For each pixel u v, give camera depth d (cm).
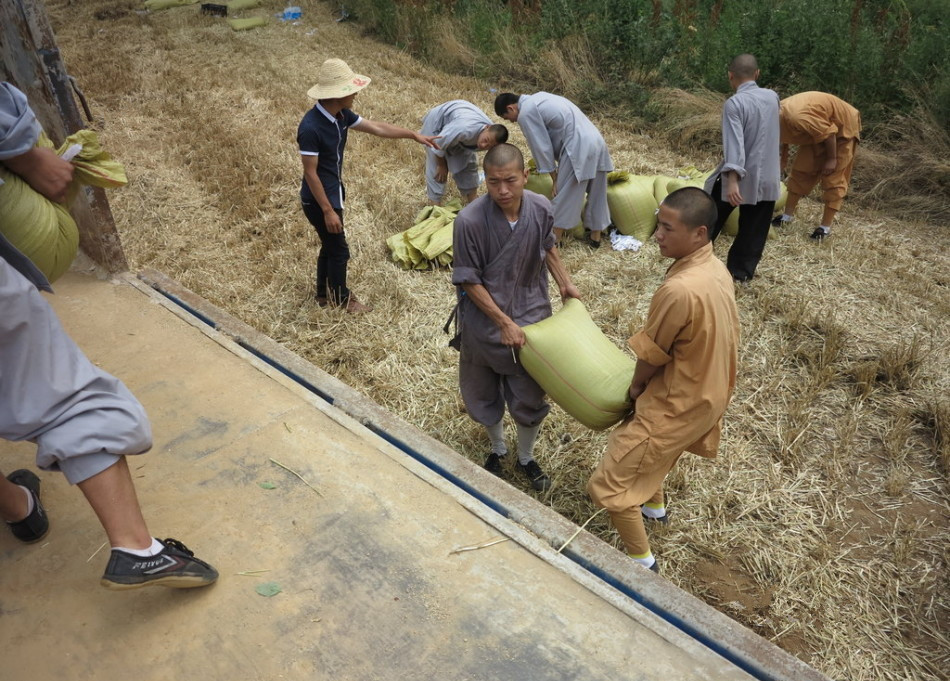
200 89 1062
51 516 258
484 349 359
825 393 494
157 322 385
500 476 425
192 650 216
